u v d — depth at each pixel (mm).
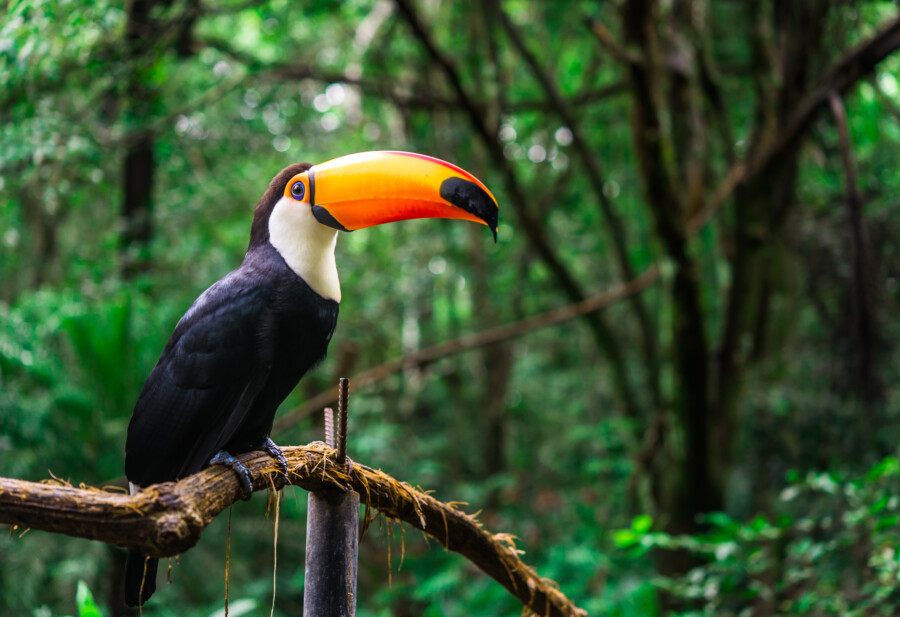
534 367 12609
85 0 5141
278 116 9852
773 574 5039
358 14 9992
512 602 7805
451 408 11414
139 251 7895
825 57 6977
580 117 9680
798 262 7809
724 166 9320
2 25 4785
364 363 11383
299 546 7672
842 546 4477
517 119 10172
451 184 2939
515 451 12188
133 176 8359
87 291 7594
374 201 2953
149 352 6754
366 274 11094
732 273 6762
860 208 5676
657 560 6727
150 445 3010
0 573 6238
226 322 2936
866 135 7438
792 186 6820
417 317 11312
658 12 6477
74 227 9625
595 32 6418
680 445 6582
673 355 6492
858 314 5699
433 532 2814
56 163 6504
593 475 10844
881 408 6305
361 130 11586
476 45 9023
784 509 6215
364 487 2518
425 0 10375
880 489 4355
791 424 7266
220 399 2943
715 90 7453
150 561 2680
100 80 6836
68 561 6297
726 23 9039
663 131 6285
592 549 8156
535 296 11281
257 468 2344
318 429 8672
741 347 6848
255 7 8438
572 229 11375
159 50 6941
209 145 9305
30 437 6195
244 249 10008
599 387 11680
